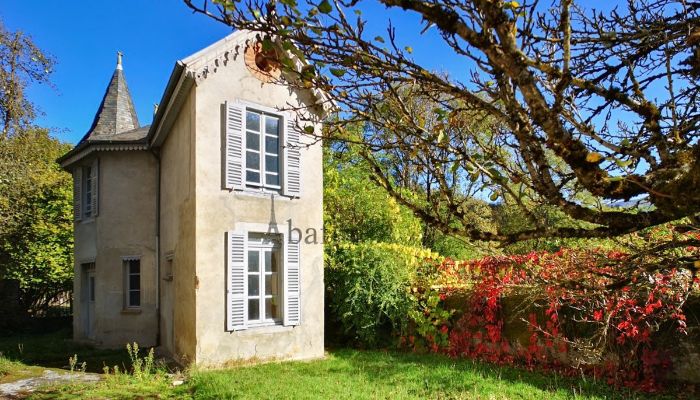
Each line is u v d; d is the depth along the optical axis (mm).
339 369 8914
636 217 1771
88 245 14000
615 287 2732
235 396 6953
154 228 12906
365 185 13938
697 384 6750
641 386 7039
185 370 8906
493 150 2273
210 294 9289
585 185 1707
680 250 2711
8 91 13992
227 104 9750
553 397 6621
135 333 12664
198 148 9414
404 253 11469
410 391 7156
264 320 10062
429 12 1691
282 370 8898
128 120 16500
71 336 15023
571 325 8094
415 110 2299
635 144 2051
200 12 1867
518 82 1658
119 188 13320
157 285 12617
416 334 11055
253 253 10109
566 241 8172
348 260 11398
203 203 9367
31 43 14156
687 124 2131
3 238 15273
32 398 7473
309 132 2383
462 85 2158
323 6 1816
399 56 1951
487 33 1652
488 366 8805
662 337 7109
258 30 1903
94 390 7836
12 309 16422
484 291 9562
